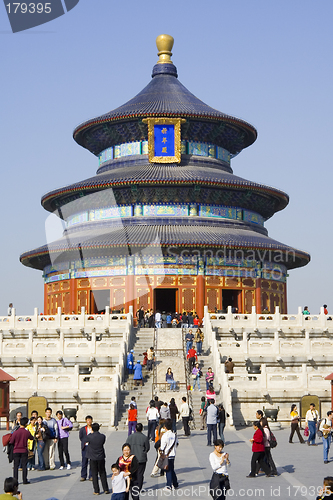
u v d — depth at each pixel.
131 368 57.56
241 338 66.50
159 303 106.56
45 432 33.72
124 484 23.41
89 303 88.94
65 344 60.22
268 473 30.61
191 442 42.75
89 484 29.86
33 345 60.62
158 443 28.12
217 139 105.94
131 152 103.38
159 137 98.81
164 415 41.62
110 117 99.56
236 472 31.92
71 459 37.69
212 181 92.50
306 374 52.44
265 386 52.19
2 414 50.22
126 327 64.19
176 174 94.38
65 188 94.56
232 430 49.16
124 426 49.75
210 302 88.69
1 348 60.91
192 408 52.34
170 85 108.62
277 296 95.75
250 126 105.44
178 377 57.59
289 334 66.75
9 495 17.27
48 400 52.09
